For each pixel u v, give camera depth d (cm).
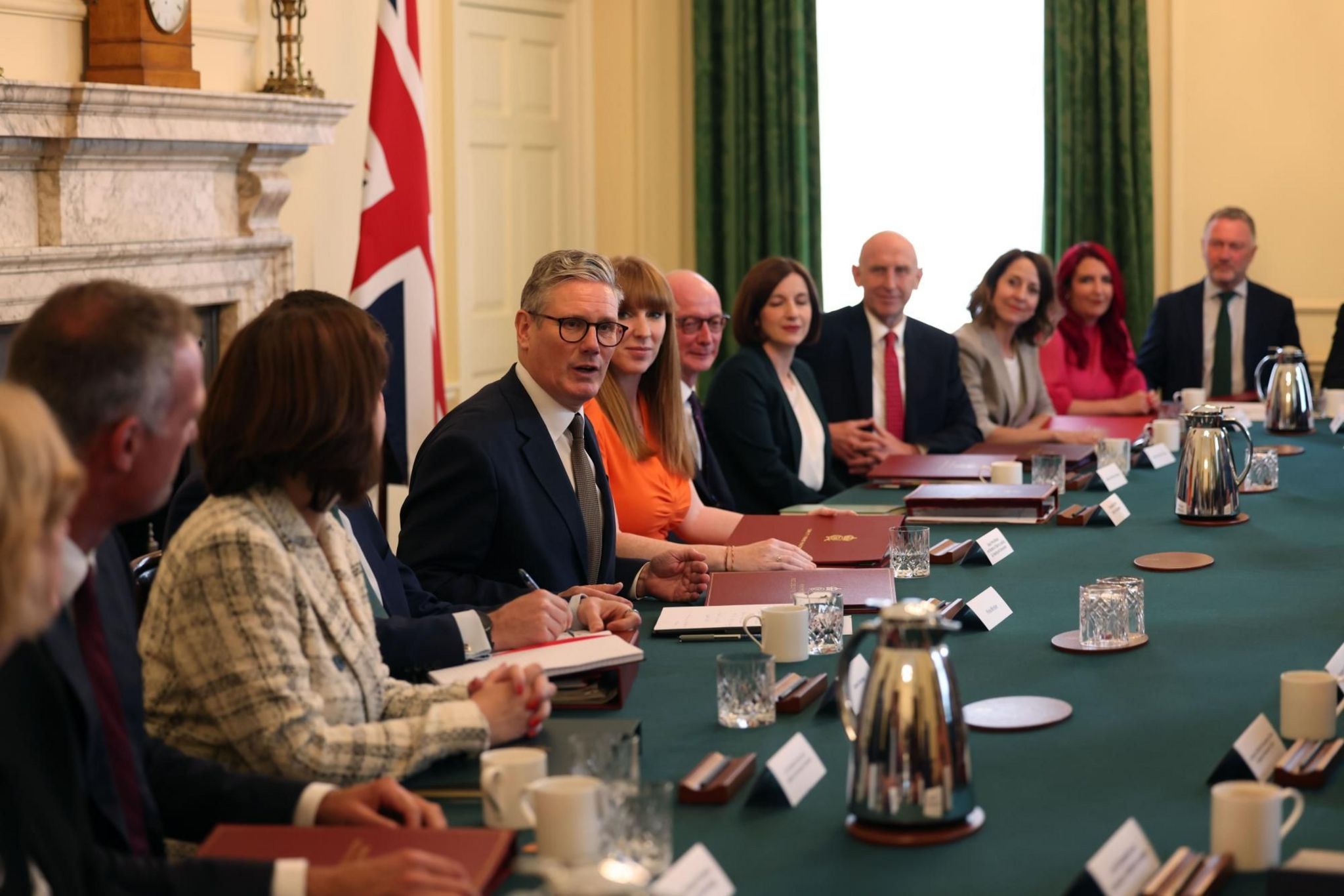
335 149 501
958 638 229
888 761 145
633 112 670
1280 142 614
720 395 417
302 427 165
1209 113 621
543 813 139
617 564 274
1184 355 588
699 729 186
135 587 217
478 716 170
